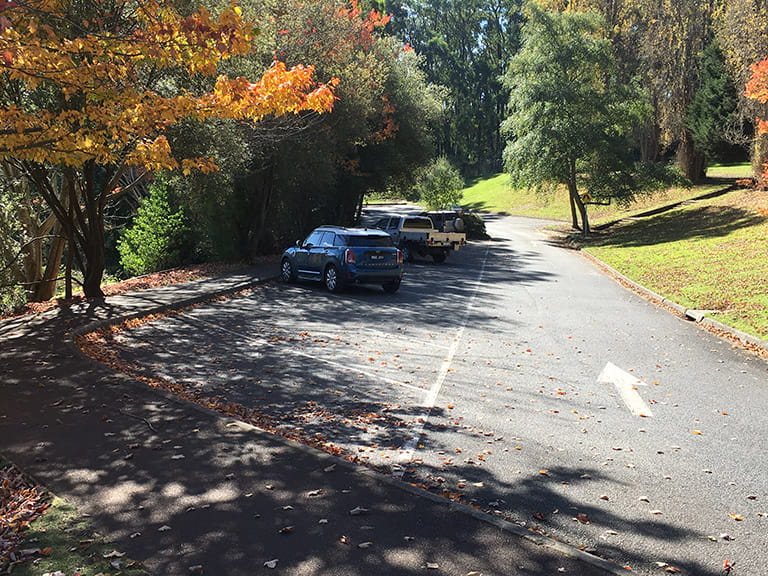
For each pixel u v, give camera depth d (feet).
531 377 33.42
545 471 20.53
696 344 43.80
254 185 90.33
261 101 32.35
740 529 16.80
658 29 167.53
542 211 235.61
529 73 148.36
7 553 14.28
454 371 34.32
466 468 20.63
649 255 100.99
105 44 29.37
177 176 66.90
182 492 17.72
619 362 37.63
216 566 13.99
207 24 26.61
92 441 21.63
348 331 45.32
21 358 33.22
